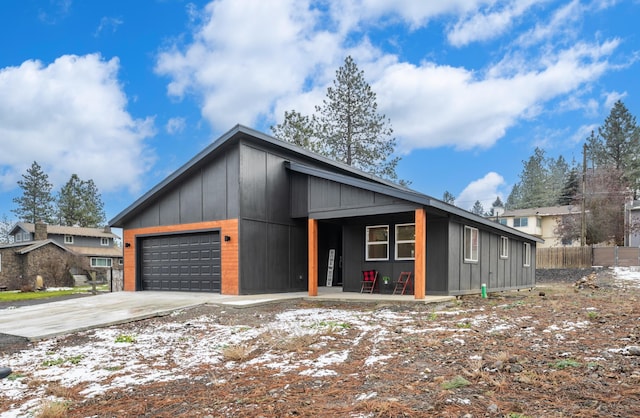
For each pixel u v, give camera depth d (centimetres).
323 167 1639
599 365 410
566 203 4888
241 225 1297
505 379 385
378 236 1304
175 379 477
